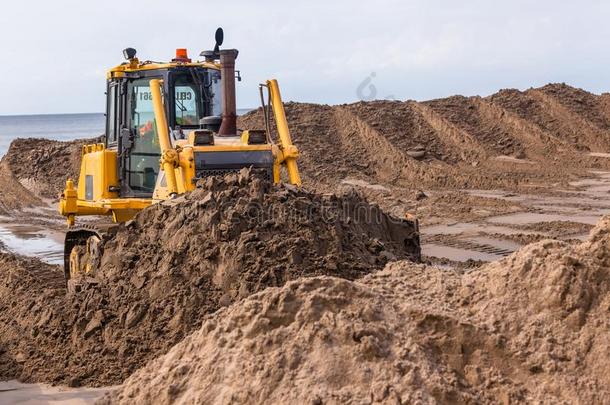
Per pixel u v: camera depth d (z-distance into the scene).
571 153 36.69
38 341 11.21
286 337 6.88
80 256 14.22
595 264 7.32
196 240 11.15
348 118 40.16
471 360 6.86
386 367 6.49
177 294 10.66
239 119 40.44
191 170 12.60
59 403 9.26
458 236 20.78
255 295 7.61
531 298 7.31
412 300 7.59
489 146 37.94
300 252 10.85
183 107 14.38
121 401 7.35
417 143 38.59
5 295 14.68
